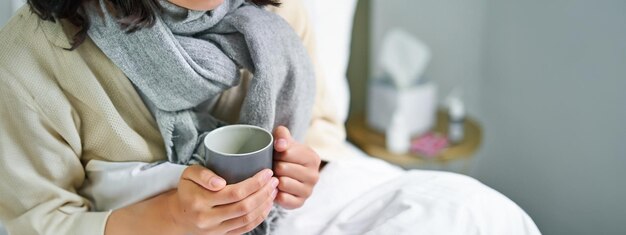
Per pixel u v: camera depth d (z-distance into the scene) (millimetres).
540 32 2861
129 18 1826
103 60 2004
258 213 1886
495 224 2076
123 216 2041
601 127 2732
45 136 2018
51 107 1982
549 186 2963
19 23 1992
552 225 2990
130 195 2074
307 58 2113
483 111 3180
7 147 1997
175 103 2012
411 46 2949
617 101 2664
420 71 2977
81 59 1979
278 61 2053
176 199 1962
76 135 2041
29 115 1969
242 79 2152
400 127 2932
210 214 1854
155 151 2092
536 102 2934
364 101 3262
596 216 2824
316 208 2160
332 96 2367
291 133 2133
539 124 2943
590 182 2812
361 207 2141
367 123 3096
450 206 2078
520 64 2961
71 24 1984
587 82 2742
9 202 2057
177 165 2057
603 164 2756
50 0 1904
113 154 2074
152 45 1888
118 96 2045
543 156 2957
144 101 2068
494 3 3012
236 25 2025
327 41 2637
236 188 1821
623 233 2752
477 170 3244
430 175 2184
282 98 2096
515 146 3064
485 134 3188
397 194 2125
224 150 1960
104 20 1912
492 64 3084
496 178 3184
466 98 3193
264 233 2105
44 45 1955
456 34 3100
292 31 2094
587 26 2703
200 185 1859
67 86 1991
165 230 1998
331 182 2205
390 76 3002
